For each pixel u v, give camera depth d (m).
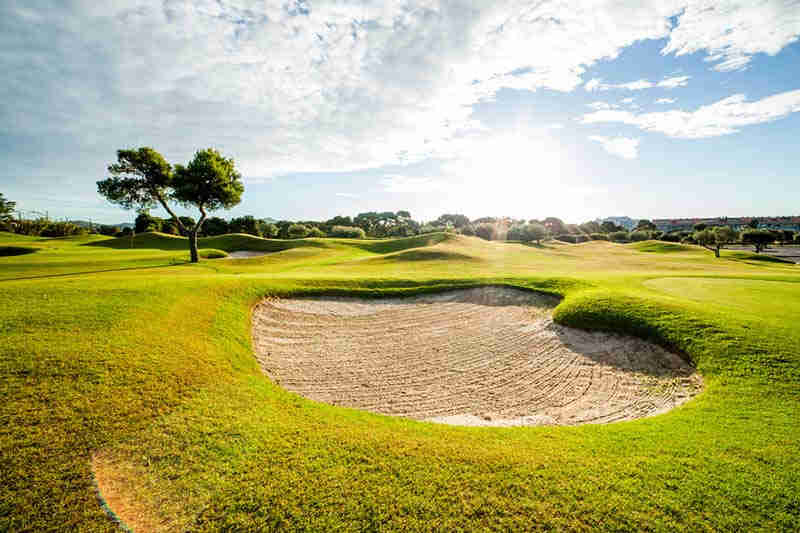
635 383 12.38
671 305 15.99
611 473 6.25
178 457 6.69
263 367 13.45
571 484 5.96
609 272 31.77
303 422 8.23
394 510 5.46
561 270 34.31
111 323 12.15
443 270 33.81
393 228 124.19
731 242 64.81
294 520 5.29
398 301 21.94
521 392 12.56
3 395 7.84
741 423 8.08
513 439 7.68
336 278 24.48
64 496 5.65
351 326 18.20
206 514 5.41
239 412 8.46
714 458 6.66
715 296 19.11
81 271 30.16
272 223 117.25
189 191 36.84
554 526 5.15
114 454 6.70
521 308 20.58
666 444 7.27
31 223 92.81
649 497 5.65
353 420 8.61
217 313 15.85
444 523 5.22
